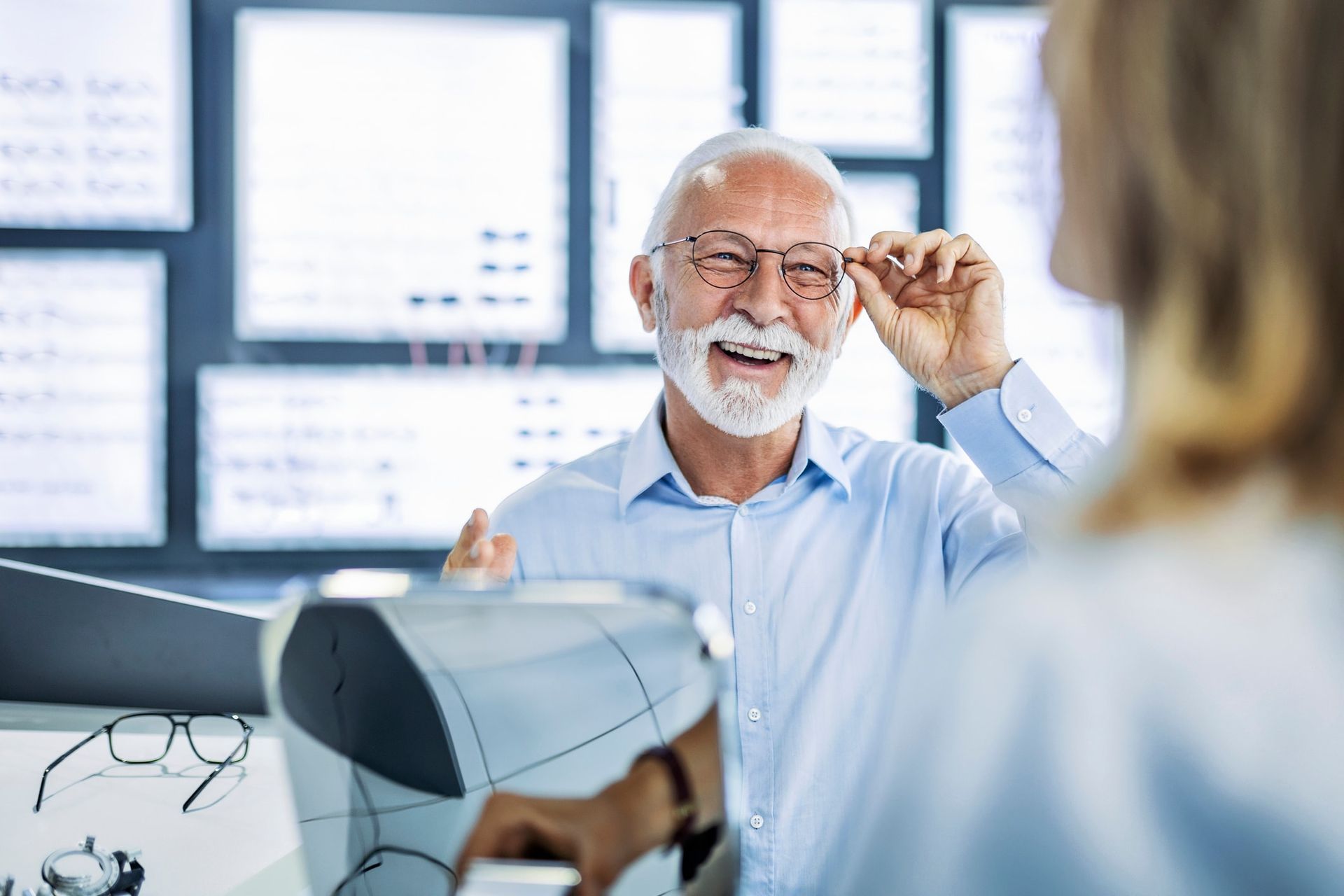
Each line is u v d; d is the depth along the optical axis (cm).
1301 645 29
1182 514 31
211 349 263
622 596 55
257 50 263
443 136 268
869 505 125
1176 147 30
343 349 266
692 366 122
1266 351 29
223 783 111
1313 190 29
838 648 119
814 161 126
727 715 56
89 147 259
